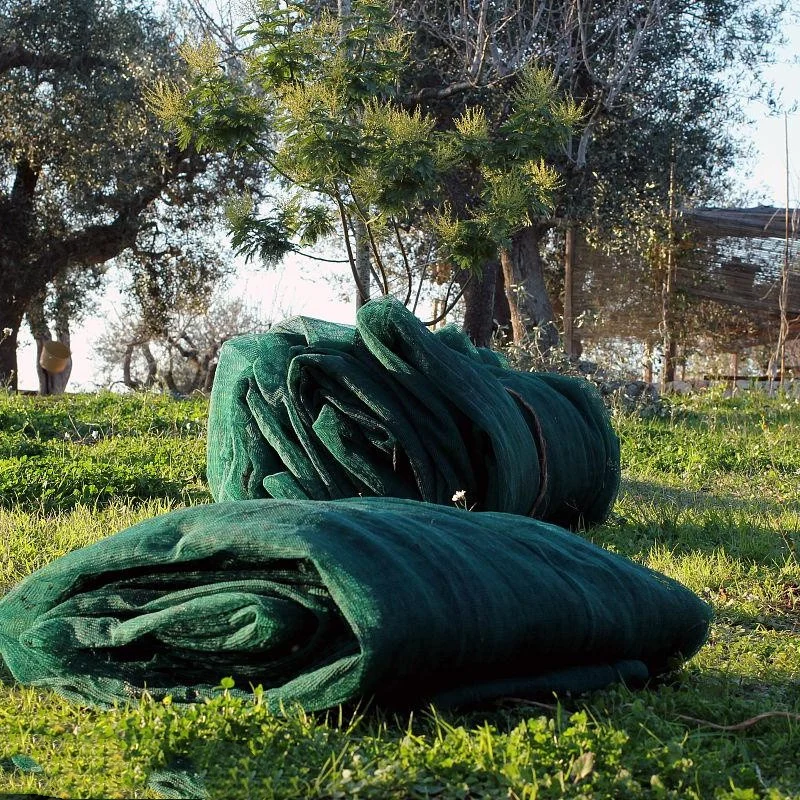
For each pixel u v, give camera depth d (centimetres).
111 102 2269
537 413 755
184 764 326
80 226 2494
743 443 1261
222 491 699
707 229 2278
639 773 328
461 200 1734
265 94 1352
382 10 1153
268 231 1198
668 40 2119
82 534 702
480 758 323
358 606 346
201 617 369
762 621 559
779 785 329
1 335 2445
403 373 643
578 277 2342
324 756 329
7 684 433
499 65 1780
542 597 392
